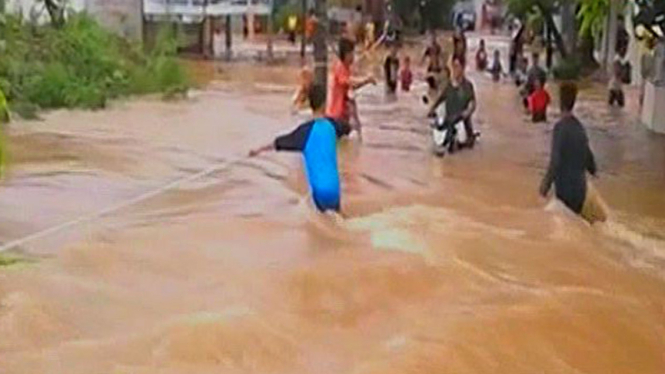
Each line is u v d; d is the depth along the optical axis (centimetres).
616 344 853
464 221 1252
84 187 1434
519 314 910
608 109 2644
